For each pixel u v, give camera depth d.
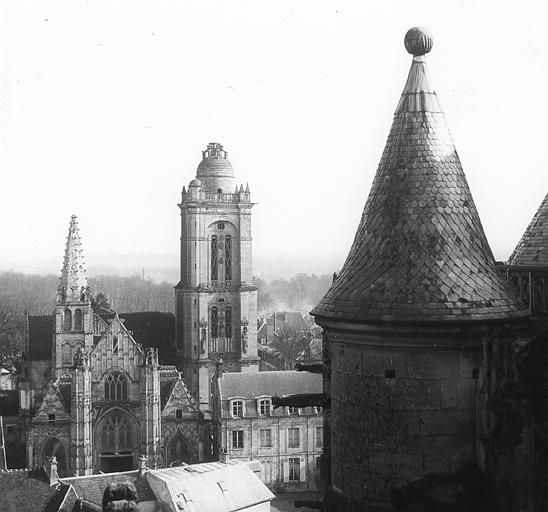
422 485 19.84
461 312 19.58
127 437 129.88
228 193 158.75
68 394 126.62
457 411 20.03
